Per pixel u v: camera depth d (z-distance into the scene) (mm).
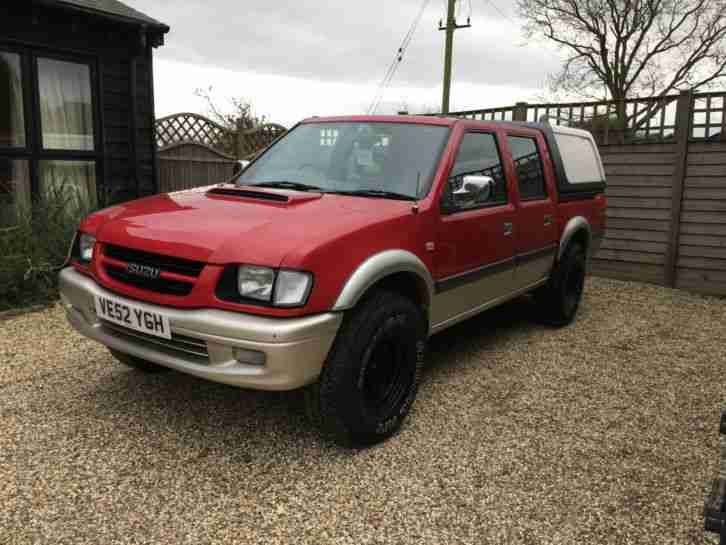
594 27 22656
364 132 3967
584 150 5918
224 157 9828
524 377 4301
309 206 3166
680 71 22375
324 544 2387
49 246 5879
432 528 2510
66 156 7176
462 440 3281
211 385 3855
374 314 2951
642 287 7832
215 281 2693
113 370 4070
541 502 2729
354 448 3129
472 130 4051
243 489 2736
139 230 2994
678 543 2477
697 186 7574
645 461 3143
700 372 4570
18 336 4730
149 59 7836
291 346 2609
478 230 3924
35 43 6652
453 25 21391
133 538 2381
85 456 2961
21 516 2484
